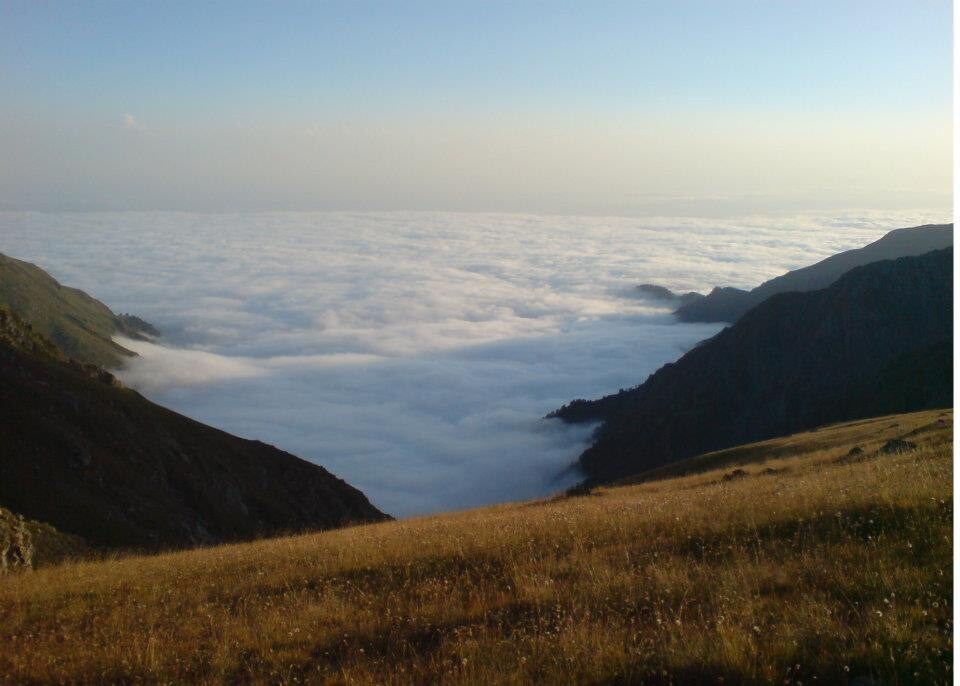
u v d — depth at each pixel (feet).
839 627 20.86
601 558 31.76
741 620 22.17
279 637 26.73
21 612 35.40
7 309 210.59
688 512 39.09
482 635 24.16
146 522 142.41
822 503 34.40
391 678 21.75
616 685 19.92
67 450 147.43
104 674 25.21
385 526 67.56
